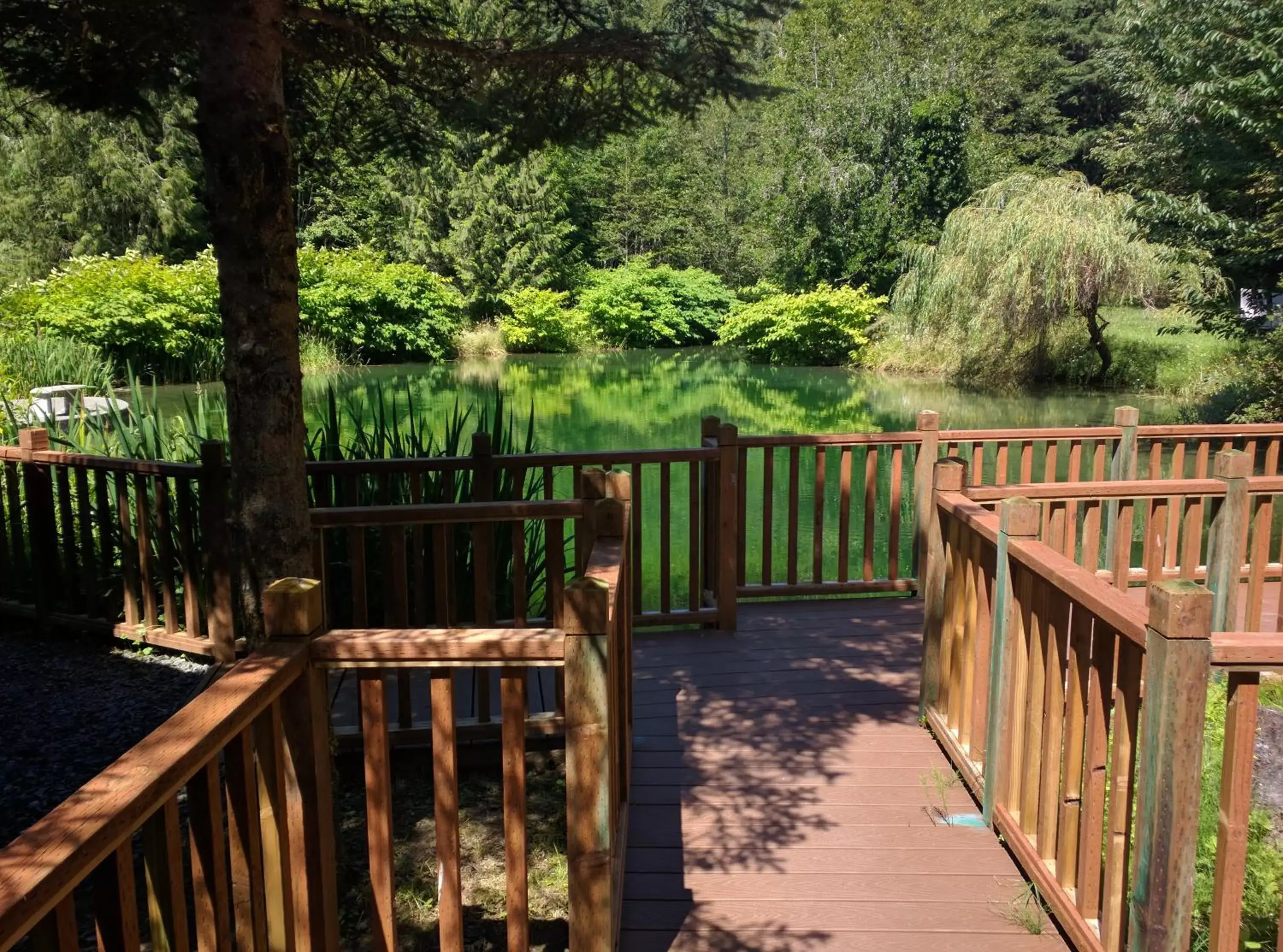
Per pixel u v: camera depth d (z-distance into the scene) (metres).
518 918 1.90
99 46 3.62
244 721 1.48
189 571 4.35
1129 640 1.93
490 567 3.25
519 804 1.86
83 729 3.78
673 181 36.47
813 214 26.77
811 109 27.06
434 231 31.00
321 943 1.78
